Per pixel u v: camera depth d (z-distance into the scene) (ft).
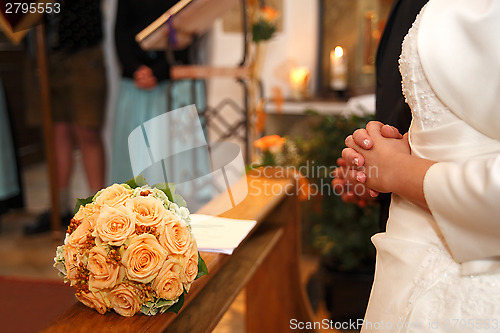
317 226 8.41
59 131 11.57
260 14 10.09
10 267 9.40
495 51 2.37
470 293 2.48
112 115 12.66
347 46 11.26
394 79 3.57
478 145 2.52
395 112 3.57
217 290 4.47
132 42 10.89
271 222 6.47
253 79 9.90
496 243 2.38
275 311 6.79
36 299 7.57
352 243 7.91
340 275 7.95
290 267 6.62
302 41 11.35
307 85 10.98
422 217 2.81
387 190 2.81
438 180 2.49
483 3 2.47
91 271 2.85
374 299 2.89
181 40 9.00
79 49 11.37
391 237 2.92
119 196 3.02
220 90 11.64
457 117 2.57
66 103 11.58
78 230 2.93
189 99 10.92
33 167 18.53
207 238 4.07
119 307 2.92
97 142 12.01
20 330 6.59
